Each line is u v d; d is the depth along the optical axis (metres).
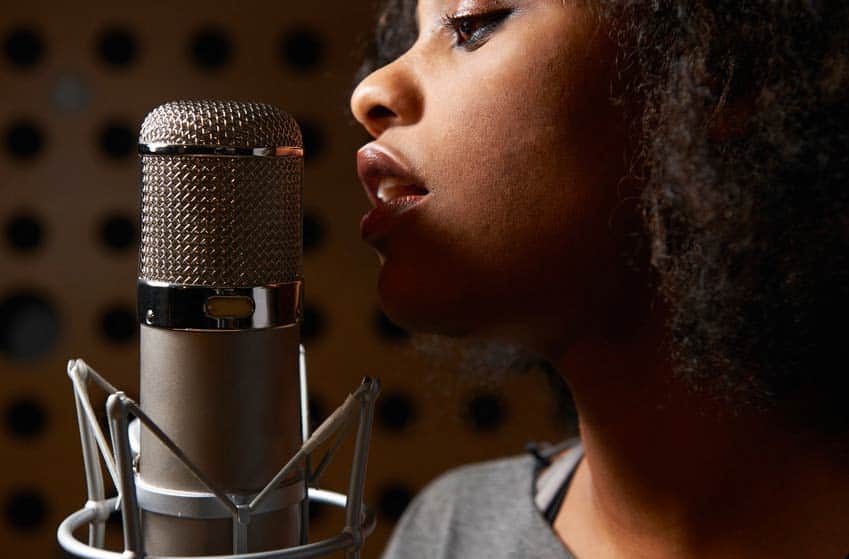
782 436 0.58
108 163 1.44
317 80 1.44
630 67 0.52
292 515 0.46
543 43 0.52
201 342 0.44
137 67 1.43
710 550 0.61
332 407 1.49
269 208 0.46
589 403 0.62
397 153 0.55
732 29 0.50
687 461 0.60
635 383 0.60
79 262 1.45
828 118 0.50
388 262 0.56
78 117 1.43
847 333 0.54
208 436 0.44
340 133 1.45
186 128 0.45
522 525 0.77
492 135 0.53
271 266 0.46
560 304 0.56
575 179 0.53
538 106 0.53
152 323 0.45
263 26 1.42
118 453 0.40
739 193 0.50
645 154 0.52
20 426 1.50
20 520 1.51
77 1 1.41
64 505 1.49
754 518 0.59
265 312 0.45
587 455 0.66
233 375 0.44
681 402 0.59
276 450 0.46
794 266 0.51
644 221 0.54
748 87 0.51
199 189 0.45
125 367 1.47
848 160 0.50
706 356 0.53
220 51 1.47
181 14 1.42
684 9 0.50
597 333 0.58
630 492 0.63
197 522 0.44
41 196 1.44
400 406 1.51
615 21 0.52
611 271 0.55
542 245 0.54
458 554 0.81
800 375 0.55
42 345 1.48
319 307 1.48
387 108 0.56
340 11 1.43
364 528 0.44
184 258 0.45
